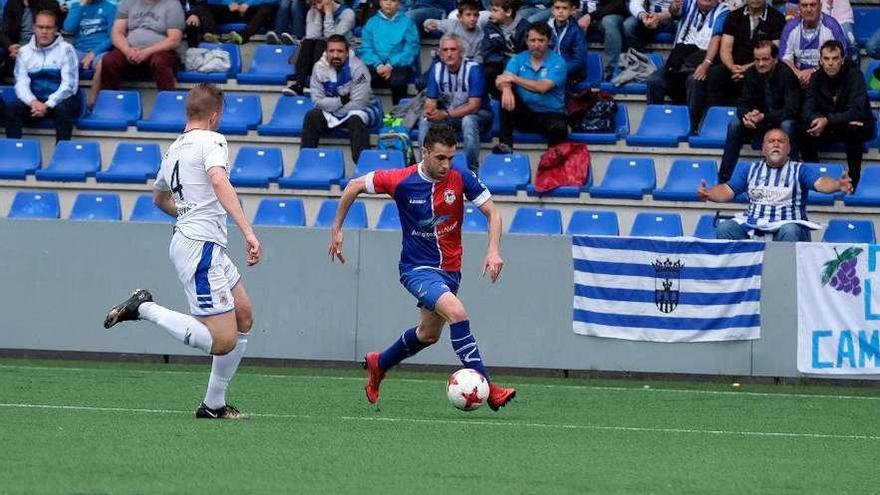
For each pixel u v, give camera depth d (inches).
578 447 743.1
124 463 633.6
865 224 1423.5
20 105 1637.6
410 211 858.1
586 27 1678.2
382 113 1635.1
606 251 1264.8
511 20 1612.9
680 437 814.5
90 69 1722.4
